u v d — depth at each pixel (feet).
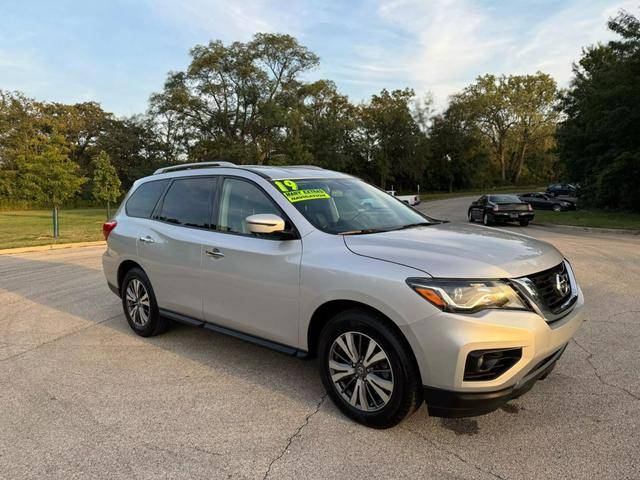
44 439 10.41
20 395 12.62
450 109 247.91
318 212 12.53
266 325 12.48
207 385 13.05
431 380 9.40
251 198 13.39
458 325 9.05
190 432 10.62
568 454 9.47
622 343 15.42
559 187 115.44
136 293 17.34
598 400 11.66
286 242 12.02
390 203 14.74
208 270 13.87
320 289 10.92
